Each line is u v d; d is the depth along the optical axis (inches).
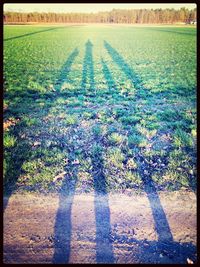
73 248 125.2
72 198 152.7
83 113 262.2
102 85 349.7
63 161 185.8
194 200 152.1
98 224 136.4
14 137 213.2
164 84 360.8
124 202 150.1
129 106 281.4
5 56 547.8
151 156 192.1
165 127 235.3
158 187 161.9
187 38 944.3
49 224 136.1
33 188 159.8
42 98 300.2
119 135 218.8
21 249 124.5
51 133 223.6
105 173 174.1
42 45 735.7
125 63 506.3
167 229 134.3
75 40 866.8
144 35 1041.5
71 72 421.1
